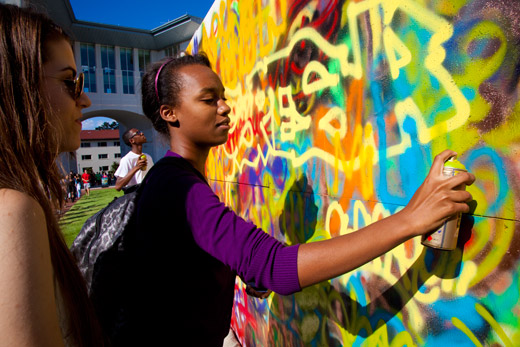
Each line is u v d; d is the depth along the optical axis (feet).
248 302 8.75
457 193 2.63
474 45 2.90
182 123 4.12
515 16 2.58
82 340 2.48
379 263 4.15
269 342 7.43
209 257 3.34
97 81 87.25
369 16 4.03
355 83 4.32
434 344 3.42
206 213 2.97
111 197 57.62
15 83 2.17
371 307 4.30
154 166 3.84
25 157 2.17
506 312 2.76
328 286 5.20
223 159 10.12
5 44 2.15
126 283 3.96
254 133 7.54
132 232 4.00
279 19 6.15
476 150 2.93
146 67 4.55
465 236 3.08
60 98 2.53
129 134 15.10
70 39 2.72
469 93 2.96
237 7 8.20
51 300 1.94
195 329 3.58
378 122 3.99
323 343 5.39
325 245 2.57
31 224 1.89
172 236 3.26
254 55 7.32
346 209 4.61
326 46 4.85
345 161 4.59
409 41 3.52
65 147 2.71
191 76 4.01
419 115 3.45
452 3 3.06
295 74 5.70
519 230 2.64
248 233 2.79
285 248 2.68
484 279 2.92
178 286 3.42
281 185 6.39
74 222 28.09
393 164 3.80
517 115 2.61
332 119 4.82
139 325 3.69
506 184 2.72
